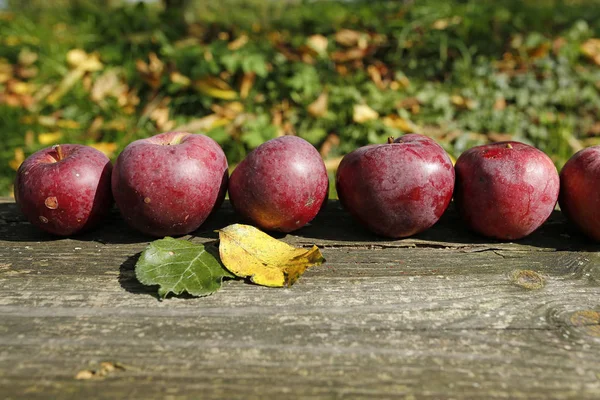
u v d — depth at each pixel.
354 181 0.54
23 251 0.52
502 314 0.46
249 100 1.12
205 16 1.62
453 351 0.43
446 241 0.54
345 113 1.08
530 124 1.10
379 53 1.26
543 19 1.34
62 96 1.17
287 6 1.80
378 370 0.42
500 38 1.26
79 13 1.58
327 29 1.34
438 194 0.53
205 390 0.40
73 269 0.50
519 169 0.53
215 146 0.55
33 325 0.44
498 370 0.42
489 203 0.53
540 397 0.40
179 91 1.15
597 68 1.22
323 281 0.49
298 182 0.53
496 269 0.50
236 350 0.43
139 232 0.56
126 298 0.47
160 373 0.41
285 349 0.43
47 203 0.53
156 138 0.56
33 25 1.46
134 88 1.18
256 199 0.53
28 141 1.06
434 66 1.22
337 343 0.43
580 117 1.13
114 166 0.53
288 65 1.19
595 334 0.44
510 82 1.17
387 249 0.53
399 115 1.10
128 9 1.44
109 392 0.40
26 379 0.41
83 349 0.43
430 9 1.36
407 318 0.45
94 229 0.56
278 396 0.40
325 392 0.40
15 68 1.28
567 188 0.54
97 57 1.26
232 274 0.49
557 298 0.47
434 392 0.40
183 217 0.53
